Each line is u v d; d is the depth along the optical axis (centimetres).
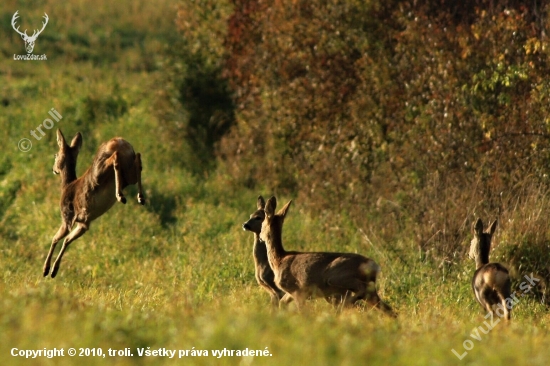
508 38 5862
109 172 3734
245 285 4778
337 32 6944
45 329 2408
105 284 5122
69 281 5031
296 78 7112
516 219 4847
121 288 4762
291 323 2680
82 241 6131
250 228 4241
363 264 3756
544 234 4734
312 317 3008
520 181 5225
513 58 5838
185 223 6494
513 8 6425
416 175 5969
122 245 5966
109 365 2228
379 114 6575
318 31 7019
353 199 6266
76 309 2914
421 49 6350
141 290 4550
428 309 3919
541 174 5344
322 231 6144
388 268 5038
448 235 5216
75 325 2525
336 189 6506
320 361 2223
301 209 6612
